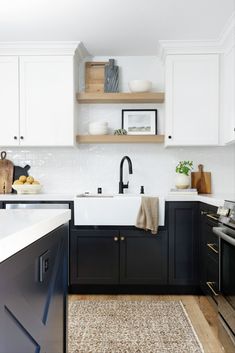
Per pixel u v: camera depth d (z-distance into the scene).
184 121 3.17
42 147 3.48
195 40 3.08
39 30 2.88
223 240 2.06
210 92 3.16
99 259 2.95
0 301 0.74
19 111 3.19
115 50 3.36
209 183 3.44
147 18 2.66
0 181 3.46
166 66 3.18
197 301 2.80
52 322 1.20
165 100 3.22
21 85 3.19
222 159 3.46
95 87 3.49
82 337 2.13
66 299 1.43
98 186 3.51
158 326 2.30
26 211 1.35
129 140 3.30
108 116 3.51
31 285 0.96
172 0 2.39
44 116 3.19
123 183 3.50
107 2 2.40
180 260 2.94
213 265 2.42
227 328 1.91
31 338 0.96
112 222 2.93
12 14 2.58
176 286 2.98
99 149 3.51
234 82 2.84
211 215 2.46
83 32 2.93
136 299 2.86
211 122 3.16
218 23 2.76
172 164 3.49
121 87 3.51
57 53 3.18
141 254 2.94
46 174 3.51
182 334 2.18
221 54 3.15
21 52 3.18
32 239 0.92
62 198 2.96
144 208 2.89
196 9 2.52
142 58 3.50
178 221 2.94
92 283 2.95
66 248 1.43
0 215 1.19
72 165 3.51
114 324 2.33
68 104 3.19
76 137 3.31
